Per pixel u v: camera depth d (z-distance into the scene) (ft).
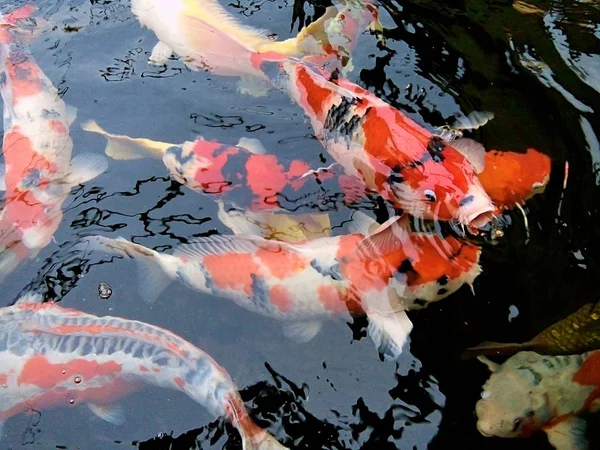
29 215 4.40
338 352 4.00
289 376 3.95
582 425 3.74
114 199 4.51
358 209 4.35
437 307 4.08
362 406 3.86
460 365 3.91
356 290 4.00
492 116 4.72
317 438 3.79
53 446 3.82
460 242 4.12
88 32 5.35
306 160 4.58
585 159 4.49
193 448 3.79
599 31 5.13
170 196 4.52
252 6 5.43
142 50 5.23
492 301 4.06
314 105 4.63
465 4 5.37
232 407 3.77
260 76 4.90
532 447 3.72
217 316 4.12
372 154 4.31
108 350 3.90
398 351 3.97
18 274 4.25
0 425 3.87
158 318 4.12
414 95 4.85
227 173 4.45
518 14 5.27
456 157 4.19
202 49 5.09
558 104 4.76
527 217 4.27
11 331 3.96
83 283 4.23
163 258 4.20
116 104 4.94
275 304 4.05
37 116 4.79
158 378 3.90
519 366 3.85
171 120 4.83
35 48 5.24
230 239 4.18
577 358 3.83
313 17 5.35
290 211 4.35
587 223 4.26
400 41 5.14
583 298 4.03
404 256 4.03
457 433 3.76
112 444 3.82
